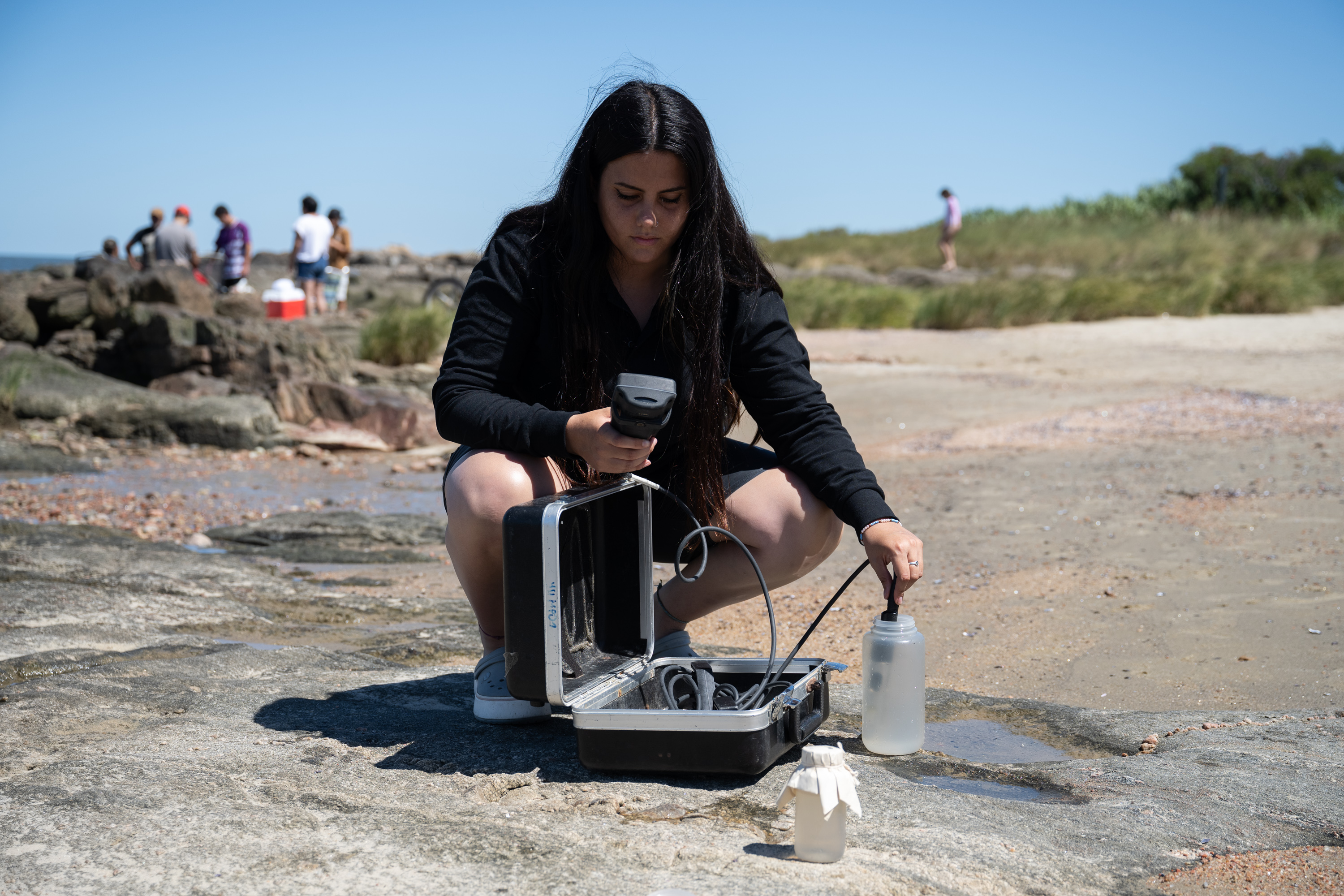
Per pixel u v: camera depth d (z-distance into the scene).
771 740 2.03
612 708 2.13
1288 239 24.16
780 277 22.67
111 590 3.86
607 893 1.59
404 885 1.61
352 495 6.92
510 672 2.04
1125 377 10.77
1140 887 1.69
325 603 4.02
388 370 11.09
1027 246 26.02
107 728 2.41
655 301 2.33
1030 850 1.78
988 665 3.18
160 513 6.04
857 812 1.66
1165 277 18.66
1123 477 6.08
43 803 1.90
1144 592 3.88
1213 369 11.02
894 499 5.82
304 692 2.71
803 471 2.28
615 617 2.43
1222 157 31.45
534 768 2.12
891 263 25.92
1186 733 2.50
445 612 3.94
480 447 2.23
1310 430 7.32
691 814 1.91
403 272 22.41
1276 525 4.77
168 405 9.09
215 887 1.60
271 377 10.28
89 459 8.17
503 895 1.58
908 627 2.29
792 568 2.36
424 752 2.22
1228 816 1.98
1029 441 7.56
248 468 8.11
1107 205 31.91
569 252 2.27
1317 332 14.19
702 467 2.31
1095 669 3.11
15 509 6.09
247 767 2.10
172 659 3.02
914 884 1.64
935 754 2.33
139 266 15.70
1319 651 3.16
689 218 2.24
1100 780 2.17
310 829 1.81
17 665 2.87
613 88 2.32
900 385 10.61
